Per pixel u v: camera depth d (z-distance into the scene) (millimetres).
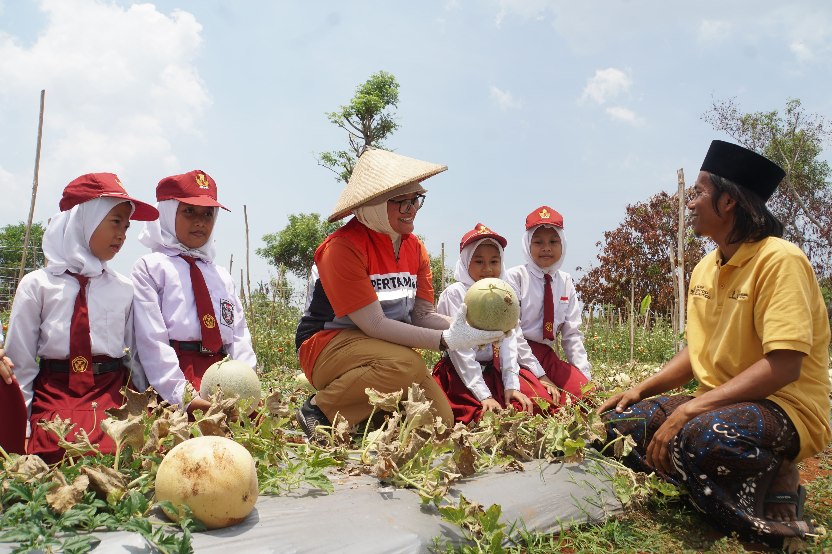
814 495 3959
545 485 3482
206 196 4762
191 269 4672
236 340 4812
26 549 2148
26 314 3848
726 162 3363
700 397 3271
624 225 24469
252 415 4105
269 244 39594
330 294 4395
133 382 4242
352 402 4414
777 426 3141
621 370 8477
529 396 5047
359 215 4375
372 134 28734
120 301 4102
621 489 3520
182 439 2975
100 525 2412
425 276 4938
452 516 2891
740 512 3156
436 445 3404
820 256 25203
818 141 26000
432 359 9086
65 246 3986
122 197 3998
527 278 5734
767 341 3119
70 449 3066
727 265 3422
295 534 2586
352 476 3420
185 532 2322
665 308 22734
